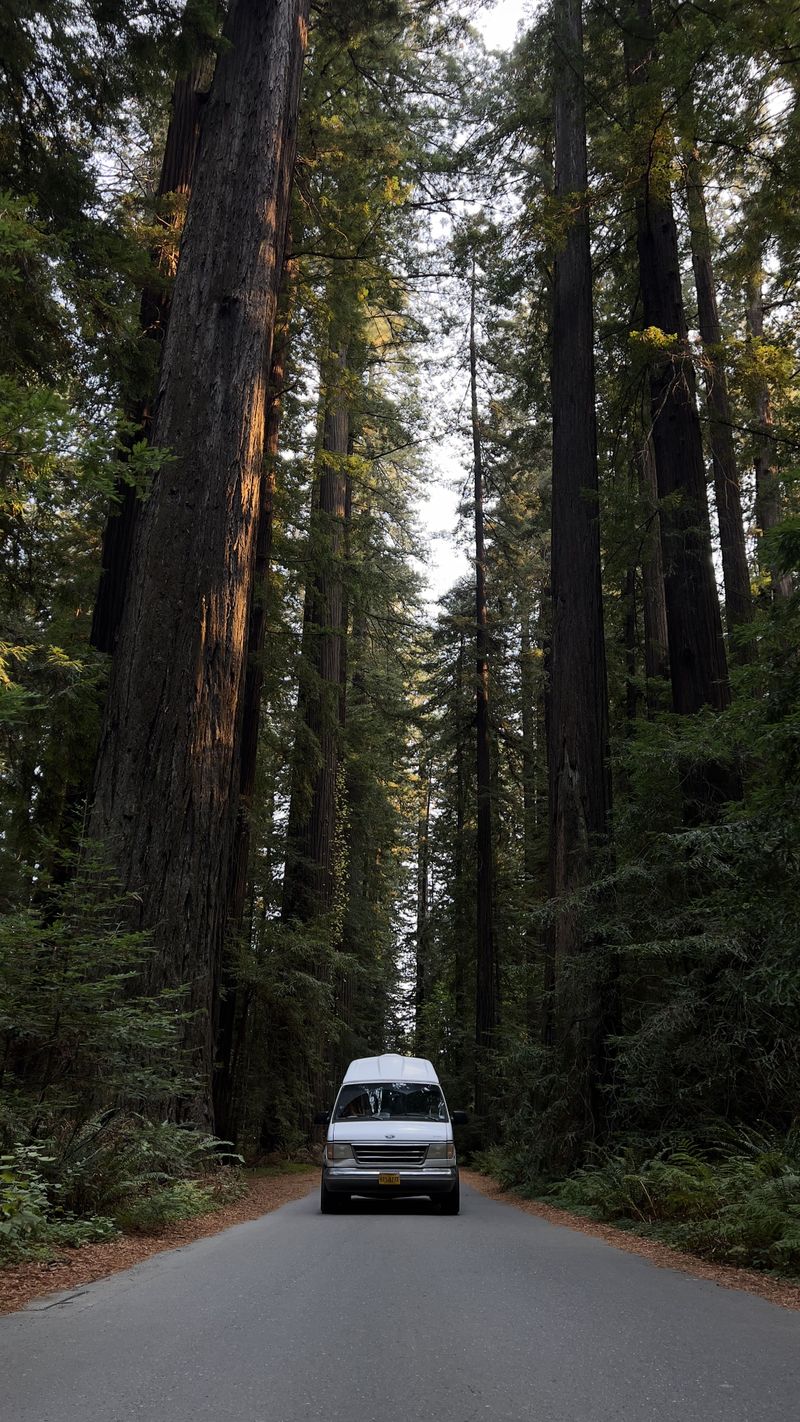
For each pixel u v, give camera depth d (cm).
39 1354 380
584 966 1312
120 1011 818
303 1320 442
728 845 896
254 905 2844
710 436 1795
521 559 3312
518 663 3114
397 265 2342
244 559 1295
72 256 1328
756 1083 1088
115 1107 920
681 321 1638
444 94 2314
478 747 2944
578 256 1742
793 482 895
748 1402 314
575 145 1806
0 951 762
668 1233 812
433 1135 1077
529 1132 1384
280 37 1470
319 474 2562
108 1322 441
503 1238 804
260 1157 2102
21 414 538
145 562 1238
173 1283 549
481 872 2844
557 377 1706
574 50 1764
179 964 1125
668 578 1527
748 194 1819
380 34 2119
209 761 1202
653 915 1261
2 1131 723
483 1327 427
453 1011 3578
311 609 2516
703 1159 1057
